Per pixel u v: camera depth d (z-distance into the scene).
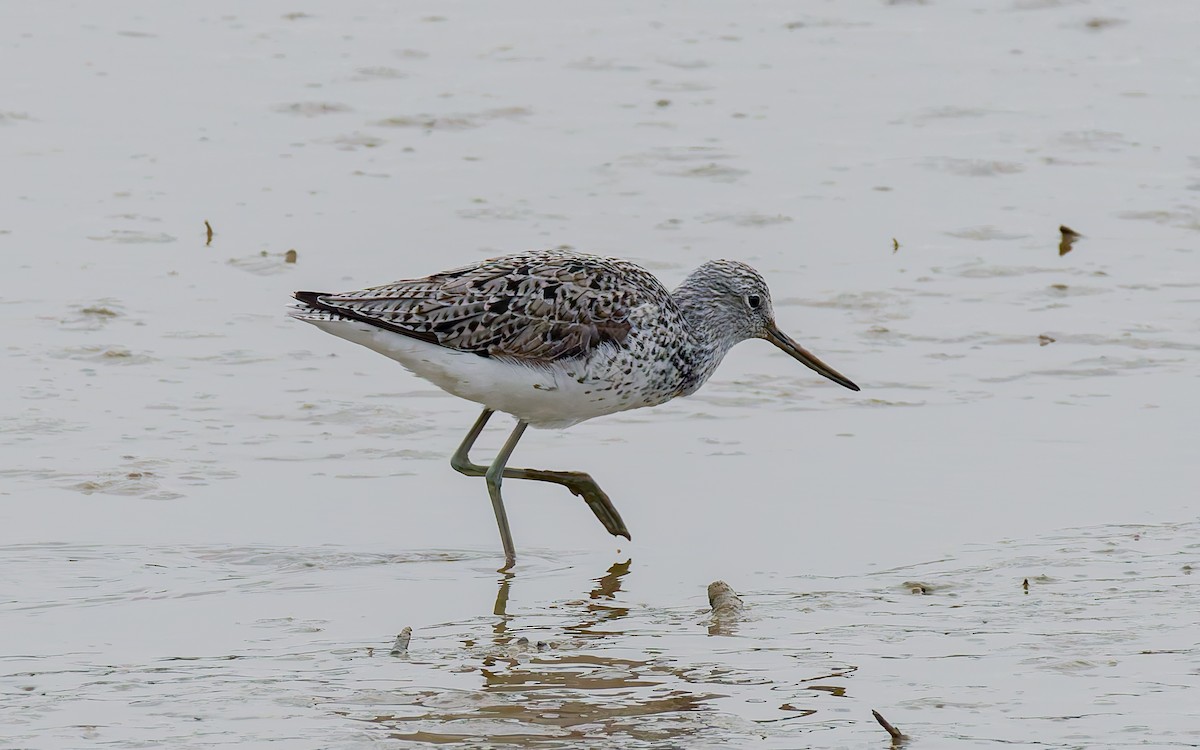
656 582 11.11
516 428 12.48
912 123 25.55
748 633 9.84
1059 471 13.09
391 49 29.53
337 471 13.32
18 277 18.16
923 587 10.62
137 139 24.17
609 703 8.70
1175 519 11.91
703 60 29.28
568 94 26.95
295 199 21.61
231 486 12.84
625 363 12.34
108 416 14.29
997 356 16.30
